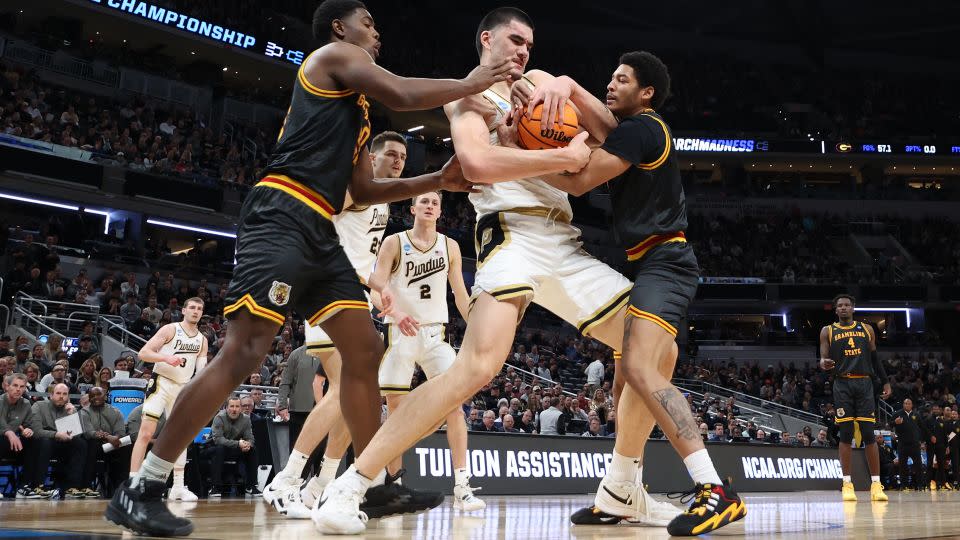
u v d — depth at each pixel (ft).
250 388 33.06
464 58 99.60
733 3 101.50
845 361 23.06
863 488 33.14
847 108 106.01
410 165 86.53
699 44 107.45
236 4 78.84
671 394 8.72
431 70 94.48
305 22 85.51
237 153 71.77
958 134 103.45
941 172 102.94
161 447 7.58
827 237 96.22
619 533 8.55
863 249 94.68
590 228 87.92
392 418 8.31
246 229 8.15
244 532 8.41
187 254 62.80
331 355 12.62
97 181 58.59
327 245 8.48
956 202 98.94
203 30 74.08
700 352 84.84
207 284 61.62
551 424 35.96
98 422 24.81
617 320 9.77
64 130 59.98
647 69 9.84
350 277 8.81
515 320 9.01
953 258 93.56
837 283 88.79
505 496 21.36
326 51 8.43
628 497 10.03
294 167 8.16
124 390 28.14
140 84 72.18
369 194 9.60
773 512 14.01
